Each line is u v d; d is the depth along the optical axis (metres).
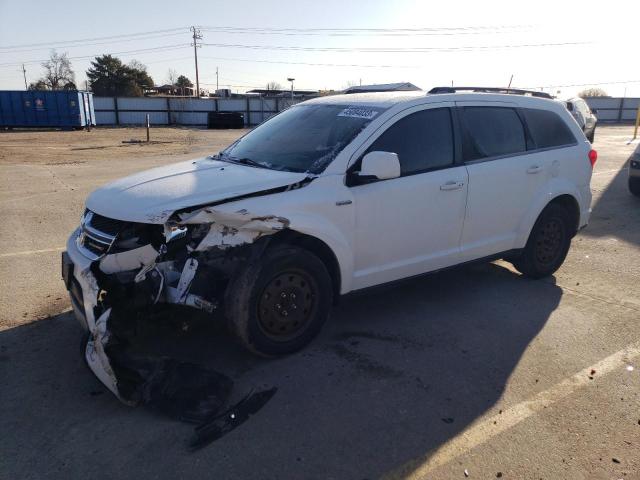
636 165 10.22
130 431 3.20
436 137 4.70
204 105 49.78
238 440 3.13
